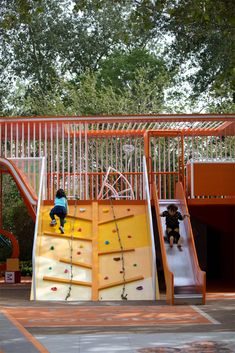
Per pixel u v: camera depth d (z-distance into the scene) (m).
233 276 22.41
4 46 39.88
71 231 18.89
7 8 32.75
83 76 35.72
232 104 34.81
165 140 25.61
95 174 22.09
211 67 34.41
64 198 18.97
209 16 18.42
